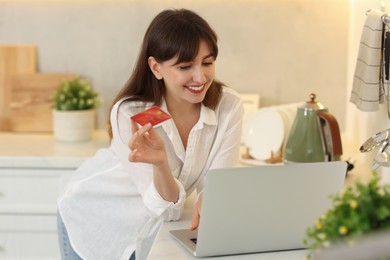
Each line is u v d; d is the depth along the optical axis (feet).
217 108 6.89
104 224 7.13
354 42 10.55
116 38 11.26
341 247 3.13
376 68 7.22
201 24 6.23
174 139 6.68
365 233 3.61
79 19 11.25
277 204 5.30
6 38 11.37
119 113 6.64
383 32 7.12
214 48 6.27
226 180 5.08
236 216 5.24
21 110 11.20
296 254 5.48
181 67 6.23
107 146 10.25
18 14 11.28
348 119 10.98
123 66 11.33
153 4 11.12
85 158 9.55
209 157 6.98
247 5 11.05
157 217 6.59
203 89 6.32
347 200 3.78
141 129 5.65
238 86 11.28
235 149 7.03
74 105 10.50
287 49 11.14
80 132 10.48
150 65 6.49
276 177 5.20
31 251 10.05
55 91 10.98
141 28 11.20
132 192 7.09
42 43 11.34
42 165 9.61
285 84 11.23
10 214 9.88
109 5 11.18
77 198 7.27
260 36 11.12
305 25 11.05
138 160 5.92
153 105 6.70
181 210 6.42
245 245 5.41
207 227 5.23
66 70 11.39
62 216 7.32
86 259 7.14
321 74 11.16
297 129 8.07
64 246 7.47
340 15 10.98
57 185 9.72
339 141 7.89
